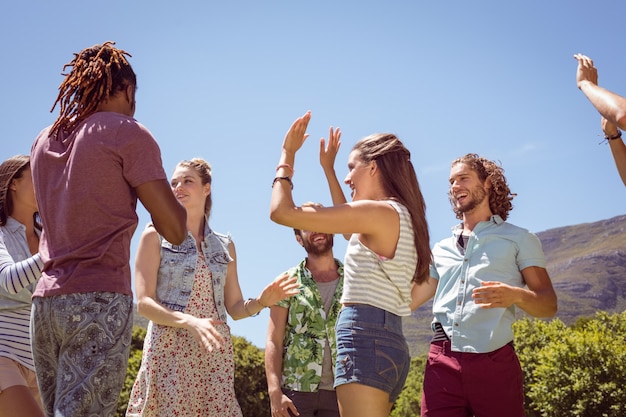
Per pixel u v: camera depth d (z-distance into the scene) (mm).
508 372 4457
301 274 4938
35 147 3047
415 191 3473
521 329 24344
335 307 4812
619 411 19938
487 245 4703
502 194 4891
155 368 4133
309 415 4664
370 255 3268
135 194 2914
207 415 4180
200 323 3947
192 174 4547
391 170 3457
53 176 2910
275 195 3234
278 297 4340
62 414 2596
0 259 3463
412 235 3367
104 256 2781
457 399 4523
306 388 4664
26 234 3930
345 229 3219
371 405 3111
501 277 4617
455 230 4980
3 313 3645
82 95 3006
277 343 4824
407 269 3326
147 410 4105
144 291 4203
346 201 4316
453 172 4965
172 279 4297
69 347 2695
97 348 2686
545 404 21125
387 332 3193
